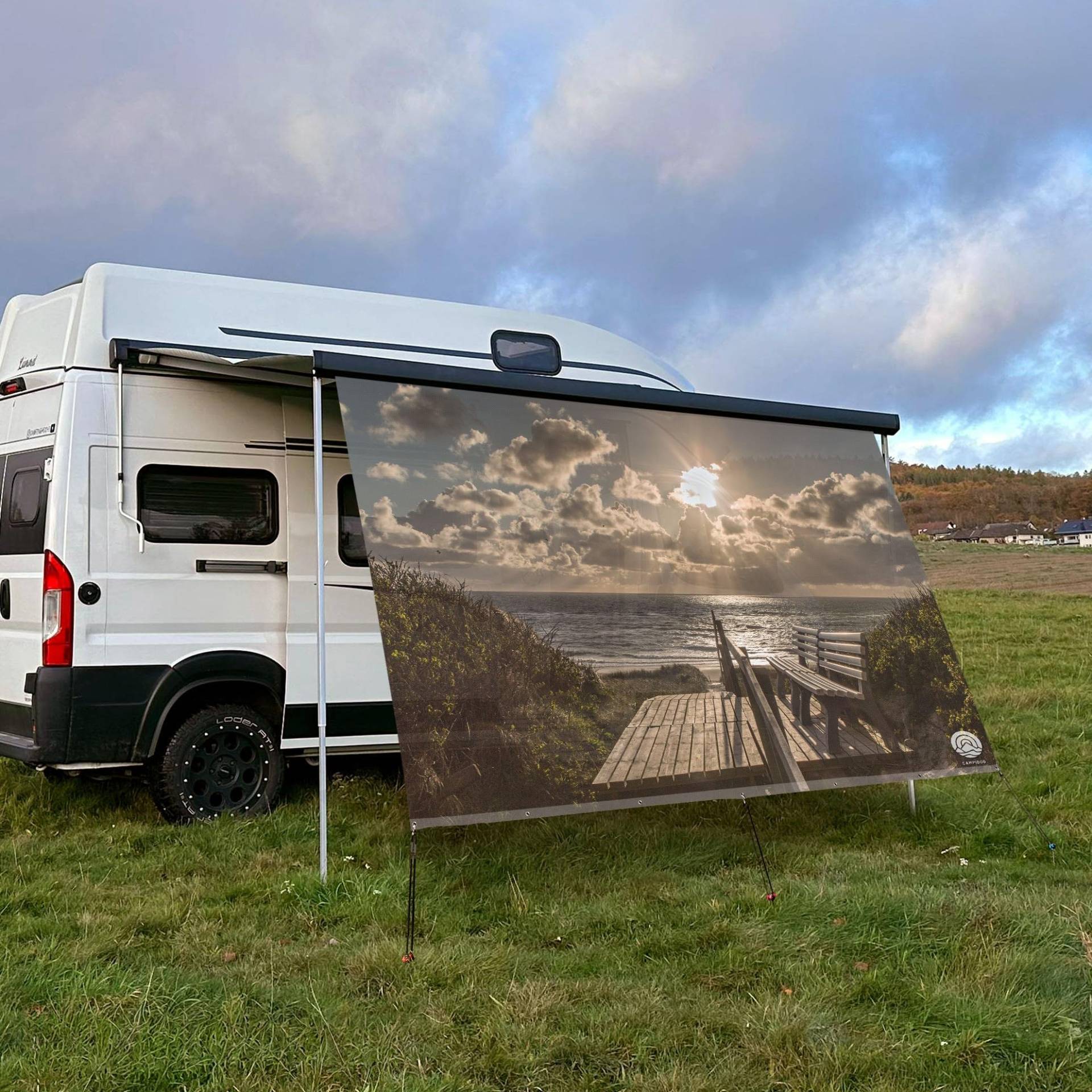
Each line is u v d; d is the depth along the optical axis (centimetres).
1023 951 392
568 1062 325
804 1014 347
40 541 575
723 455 577
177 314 602
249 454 618
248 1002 351
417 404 502
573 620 507
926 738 568
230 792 612
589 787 484
